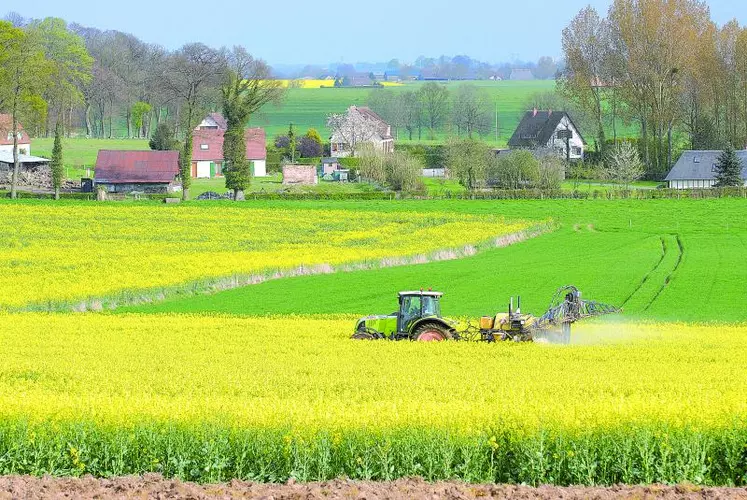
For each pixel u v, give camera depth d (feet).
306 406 288.71
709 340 472.03
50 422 269.23
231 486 240.32
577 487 239.91
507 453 257.75
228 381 339.77
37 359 405.59
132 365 385.70
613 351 420.36
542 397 301.84
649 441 254.47
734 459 254.27
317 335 491.31
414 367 374.84
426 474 253.24
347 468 256.11
